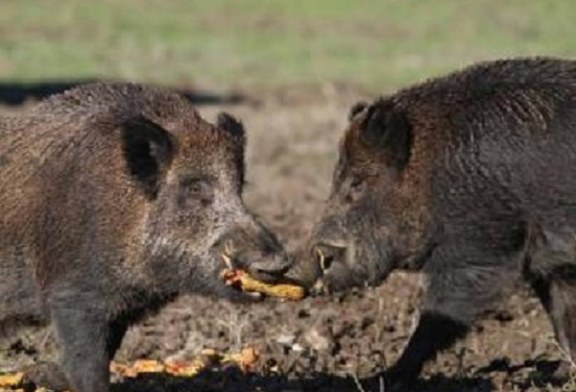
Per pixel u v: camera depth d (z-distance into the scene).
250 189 66.00
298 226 55.56
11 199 34.56
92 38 133.50
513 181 36.53
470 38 133.50
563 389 35.88
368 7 155.75
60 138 34.59
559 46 126.06
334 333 40.88
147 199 33.94
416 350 37.06
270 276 33.38
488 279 37.03
